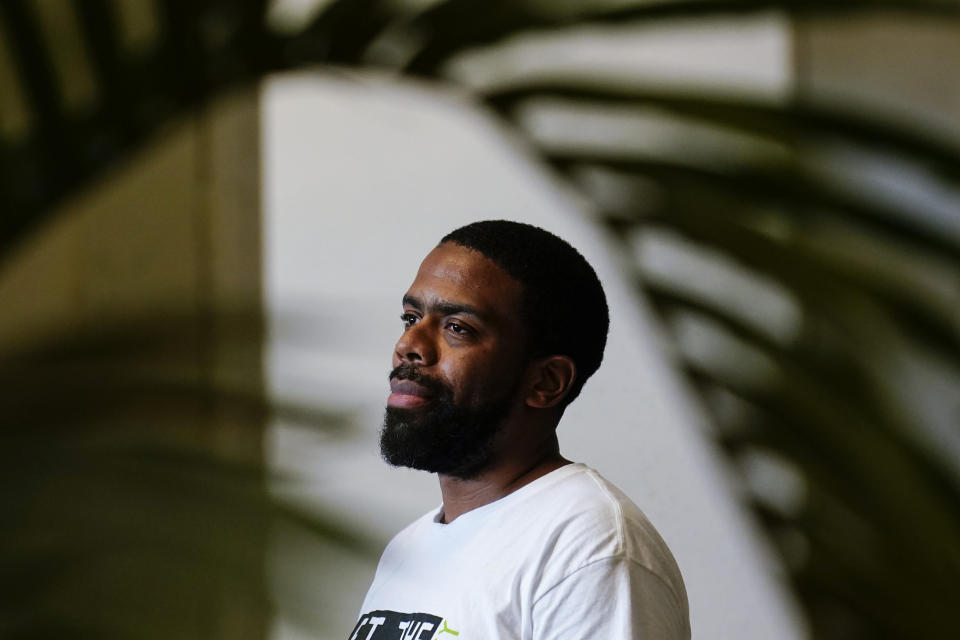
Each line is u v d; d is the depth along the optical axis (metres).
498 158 5.32
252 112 5.32
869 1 1.82
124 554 0.84
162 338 0.94
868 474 2.39
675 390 5.09
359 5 1.78
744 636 5.05
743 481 3.04
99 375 0.91
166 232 4.85
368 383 4.57
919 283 2.16
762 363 2.54
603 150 2.12
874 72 5.64
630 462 5.15
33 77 1.58
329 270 5.41
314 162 5.48
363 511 0.93
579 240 5.16
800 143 1.98
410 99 5.31
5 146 1.60
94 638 0.83
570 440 5.21
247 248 5.24
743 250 2.08
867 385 2.29
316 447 0.96
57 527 0.84
